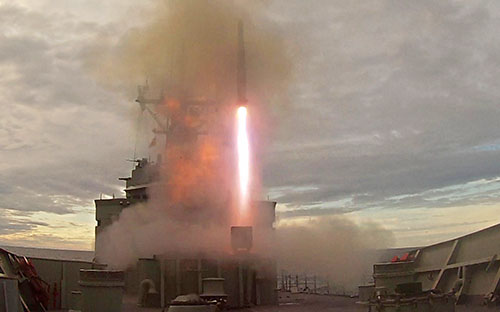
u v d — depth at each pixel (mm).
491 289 22531
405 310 17984
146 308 27703
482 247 24688
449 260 26438
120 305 20578
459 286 24594
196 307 20281
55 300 29328
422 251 29938
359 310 24016
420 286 18781
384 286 22219
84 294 20266
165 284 28938
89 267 31938
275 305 29078
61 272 30234
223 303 26859
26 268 26078
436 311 18141
